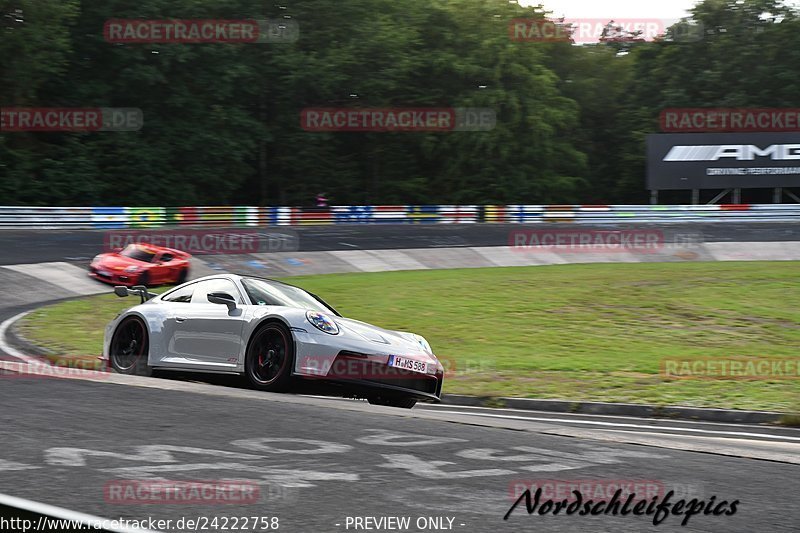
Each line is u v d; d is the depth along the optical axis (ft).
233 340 100.53
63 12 510.58
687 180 567.18
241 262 323.37
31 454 54.08
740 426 115.75
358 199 636.48
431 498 46.03
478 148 614.75
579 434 66.64
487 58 637.71
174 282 283.38
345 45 609.01
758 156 565.53
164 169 551.59
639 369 155.33
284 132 615.98
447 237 414.41
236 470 51.06
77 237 357.20
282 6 604.08
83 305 220.43
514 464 54.80
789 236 440.86
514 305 232.12
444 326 200.03
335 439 60.95
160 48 541.75
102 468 50.83
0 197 492.13
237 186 588.50
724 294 258.98
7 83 510.99
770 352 181.98
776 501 47.50
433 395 104.68
